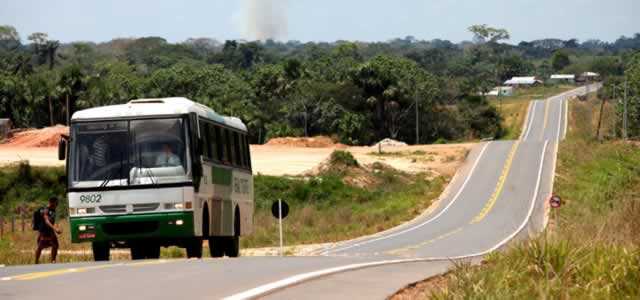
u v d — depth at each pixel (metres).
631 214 29.91
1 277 22.78
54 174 122.94
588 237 26.30
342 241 87.56
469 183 142.00
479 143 188.62
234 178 50.28
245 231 52.97
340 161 145.12
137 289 19.81
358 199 127.50
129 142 42.06
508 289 19.14
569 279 22.05
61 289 19.72
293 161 158.62
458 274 21.09
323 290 20.02
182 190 41.72
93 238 41.72
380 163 151.88
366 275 24.20
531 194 130.25
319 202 124.12
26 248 67.25
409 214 115.31
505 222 105.56
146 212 41.59
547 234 24.86
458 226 102.50
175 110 42.47
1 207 114.56
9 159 146.88
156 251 45.97
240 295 18.44
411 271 26.22
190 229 41.72
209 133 45.31
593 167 155.75
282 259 32.09
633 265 21.72
